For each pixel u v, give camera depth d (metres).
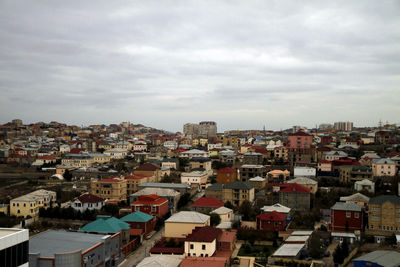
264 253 137.12
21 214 191.00
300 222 162.00
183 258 126.44
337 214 150.88
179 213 160.00
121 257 139.12
